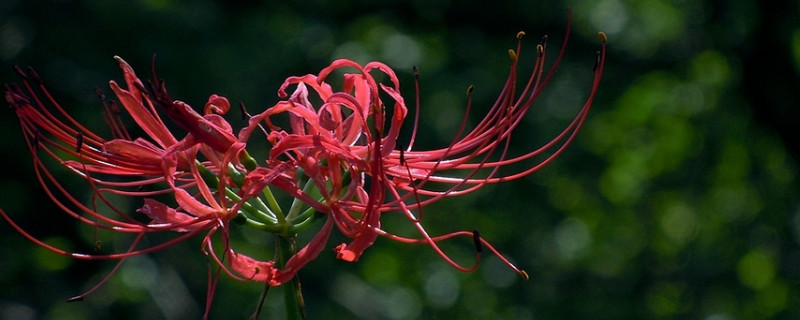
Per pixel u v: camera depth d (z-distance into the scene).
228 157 4.07
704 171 16.25
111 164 4.27
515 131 15.13
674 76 15.77
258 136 12.95
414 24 14.31
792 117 12.20
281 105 4.13
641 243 16.88
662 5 15.17
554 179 16.09
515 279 16.11
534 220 16.19
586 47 14.94
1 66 12.48
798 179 14.97
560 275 16.48
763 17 12.02
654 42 15.30
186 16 12.93
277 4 13.70
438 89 13.97
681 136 16.03
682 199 16.53
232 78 12.90
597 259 16.77
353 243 4.07
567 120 15.27
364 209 4.11
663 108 15.96
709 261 16.78
